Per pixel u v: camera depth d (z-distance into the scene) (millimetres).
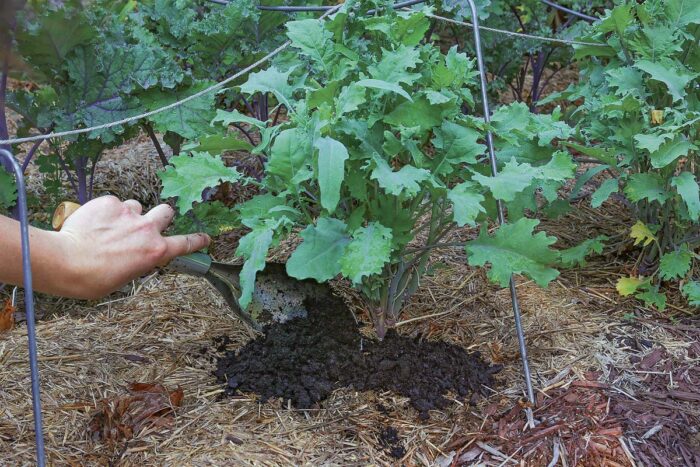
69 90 2758
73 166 3057
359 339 2453
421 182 2125
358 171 2105
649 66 2664
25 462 2012
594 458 2072
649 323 2723
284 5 3119
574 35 4059
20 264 1566
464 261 3064
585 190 3727
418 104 2113
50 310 2834
